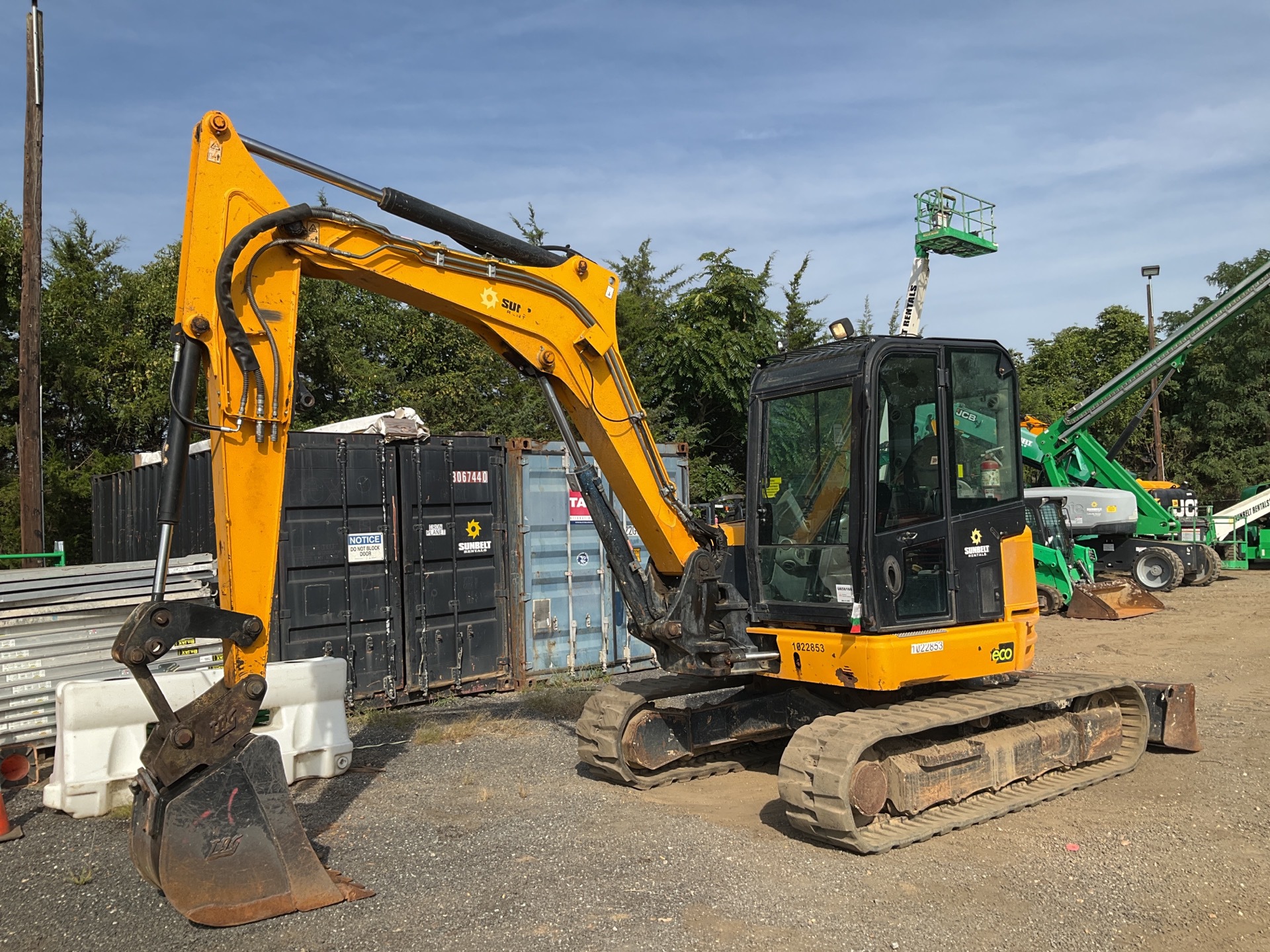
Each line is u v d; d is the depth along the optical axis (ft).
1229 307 59.52
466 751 25.00
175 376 14.79
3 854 17.75
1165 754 24.03
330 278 16.72
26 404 40.19
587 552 35.60
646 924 14.06
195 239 15.07
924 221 68.39
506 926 14.02
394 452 31.32
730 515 25.77
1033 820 19.06
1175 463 109.19
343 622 29.73
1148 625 47.16
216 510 15.26
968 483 20.38
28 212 40.11
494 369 69.82
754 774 22.88
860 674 18.54
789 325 76.02
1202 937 13.67
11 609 23.47
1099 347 125.90
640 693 21.74
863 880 15.80
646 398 66.08
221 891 14.12
